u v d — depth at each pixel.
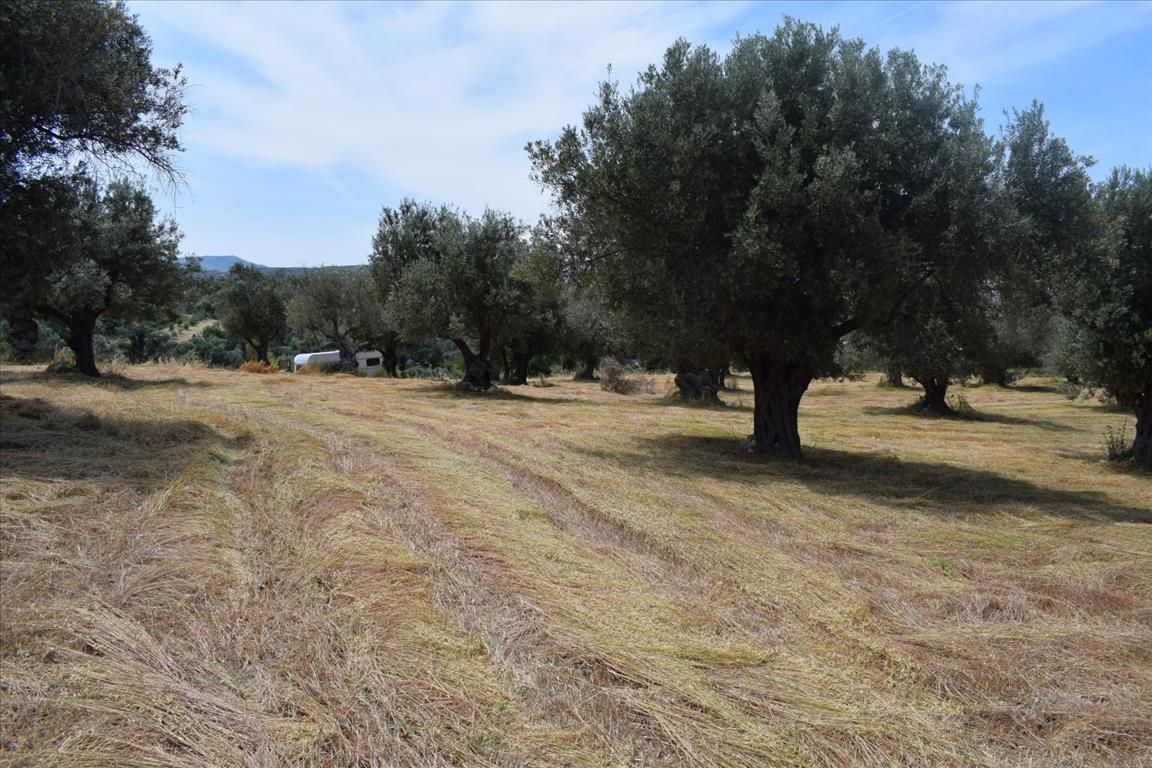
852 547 6.19
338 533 5.50
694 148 10.24
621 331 12.16
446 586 4.54
